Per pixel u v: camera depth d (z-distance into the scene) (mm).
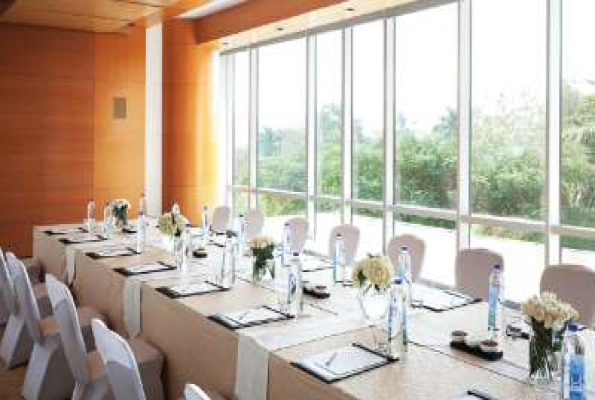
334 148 7898
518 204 5895
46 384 4012
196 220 9359
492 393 2250
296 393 2480
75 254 5270
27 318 3973
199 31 9094
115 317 4418
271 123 9008
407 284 3598
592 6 5168
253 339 2826
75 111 8680
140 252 5164
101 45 8805
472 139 6289
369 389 2281
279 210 8930
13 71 8219
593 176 5254
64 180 8656
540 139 5645
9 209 8328
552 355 2301
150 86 9461
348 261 5223
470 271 4227
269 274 4219
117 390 2703
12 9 7129
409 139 6965
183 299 3584
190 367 3367
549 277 3771
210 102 9398
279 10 7355
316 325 3068
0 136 8203
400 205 7078
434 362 2574
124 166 9078
